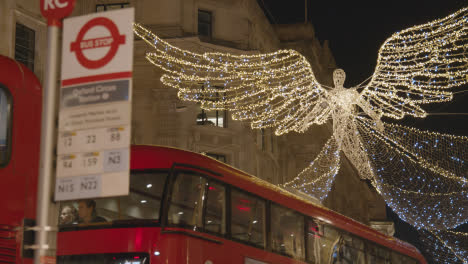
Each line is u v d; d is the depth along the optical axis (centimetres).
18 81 895
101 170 596
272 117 3422
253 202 1299
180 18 3000
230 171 1274
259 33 3428
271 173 3500
